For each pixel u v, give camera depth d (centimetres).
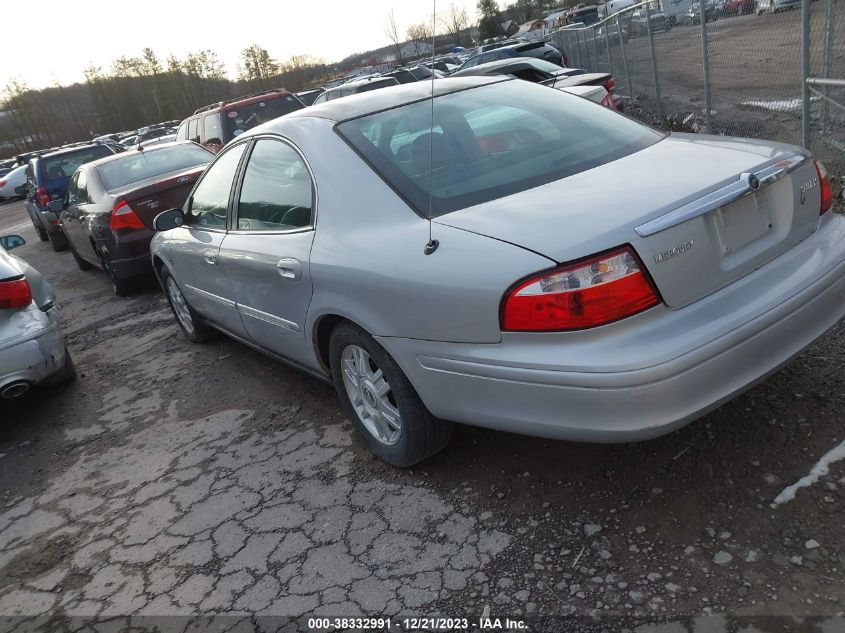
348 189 303
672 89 1059
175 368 532
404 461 313
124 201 738
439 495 300
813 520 238
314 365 359
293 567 277
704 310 230
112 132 7644
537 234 232
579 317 220
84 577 302
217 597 271
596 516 265
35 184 1251
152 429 434
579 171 276
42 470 412
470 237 248
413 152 303
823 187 276
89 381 547
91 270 1023
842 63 551
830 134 577
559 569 244
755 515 246
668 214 226
